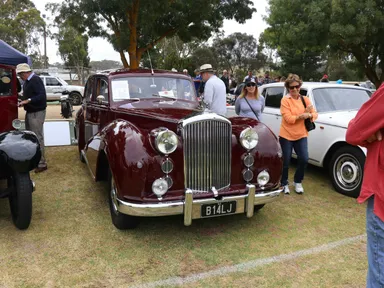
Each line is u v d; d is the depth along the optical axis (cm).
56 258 325
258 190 374
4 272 301
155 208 324
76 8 1973
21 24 4241
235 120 422
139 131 359
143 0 1736
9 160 346
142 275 301
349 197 495
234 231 387
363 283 293
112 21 1989
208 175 353
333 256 335
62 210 436
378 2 1630
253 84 529
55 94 1944
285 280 296
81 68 3772
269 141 388
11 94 457
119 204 336
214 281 293
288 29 1917
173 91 511
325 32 1738
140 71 509
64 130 837
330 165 522
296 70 4406
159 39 2219
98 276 298
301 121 473
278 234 380
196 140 344
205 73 582
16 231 377
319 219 420
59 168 625
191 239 367
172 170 341
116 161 338
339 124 507
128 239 364
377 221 185
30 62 605
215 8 2177
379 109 172
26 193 360
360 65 2170
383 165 182
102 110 489
